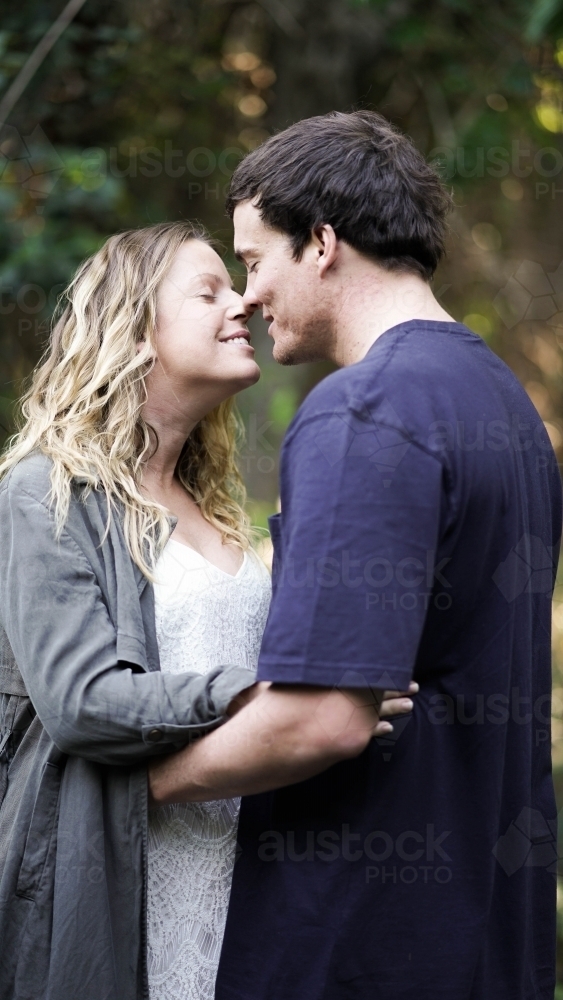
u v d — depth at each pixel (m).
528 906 2.15
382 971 1.95
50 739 2.17
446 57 6.48
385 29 6.29
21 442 2.38
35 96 5.50
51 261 4.90
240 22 6.67
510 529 2.01
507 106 6.57
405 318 2.12
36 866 2.10
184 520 2.58
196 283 2.44
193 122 6.51
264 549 2.92
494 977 2.08
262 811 2.10
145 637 2.16
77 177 5.05
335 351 2.25
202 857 2.24
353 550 1.79
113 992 2.02
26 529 2.15
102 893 2.04
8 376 5.14
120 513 2.27
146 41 5.96
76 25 5.55
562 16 4.79
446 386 1.95
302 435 1.91
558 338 6.68
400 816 1.97
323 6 6.34
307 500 1.84
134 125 6.24
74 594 2.10
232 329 2.45
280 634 1.82
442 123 6.46
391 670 1.77
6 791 2.25
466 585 1.95
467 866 1.99
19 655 2.12
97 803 2.09
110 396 2.37
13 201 4.90
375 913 1.96
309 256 2.19
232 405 2.82
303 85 6.48
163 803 2.09
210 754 1.95
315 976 1.95
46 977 2.06
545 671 2.27
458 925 1.97
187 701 1.99
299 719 1.83
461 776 2.01
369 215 2.14
